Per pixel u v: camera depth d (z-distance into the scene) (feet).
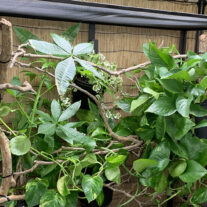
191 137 3.57
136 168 3.49
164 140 3.60
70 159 3.23
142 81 4.35
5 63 2.41
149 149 3.78
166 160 3.49
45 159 3.66
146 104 3.72
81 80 4.25
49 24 4.48
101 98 4.12
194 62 3.55
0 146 2.76
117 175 3.43
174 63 3.65
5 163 2.80
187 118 3.42
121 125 4.06
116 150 3.72
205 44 4.81
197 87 3.45
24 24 4.32
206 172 3.29
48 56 2.89
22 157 3.34
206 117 4.00
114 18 3.94
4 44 2.25
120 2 4.87
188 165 3.48
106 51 4.98
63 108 4.25
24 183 3.41
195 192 3.77
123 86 5.20
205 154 3.50
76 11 3.33
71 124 3.28
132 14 3.48
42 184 3.16
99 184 3.12
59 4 2.88
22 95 4.27
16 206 3.74
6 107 3.12
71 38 4.44
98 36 4.86
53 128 3.08
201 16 3.70
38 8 3.25
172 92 3.41
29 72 4.30
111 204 5.33
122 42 5.09
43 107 4.68
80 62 2.40
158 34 5.38
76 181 3.38
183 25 4.72
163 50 4.48
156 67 3.67
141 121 3.63
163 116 3.46
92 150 3.59
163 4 5.28
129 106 3.93
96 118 4.03
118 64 5.13
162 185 3.67
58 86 2.15
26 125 3.67
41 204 3.01
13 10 3.64
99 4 2.96
